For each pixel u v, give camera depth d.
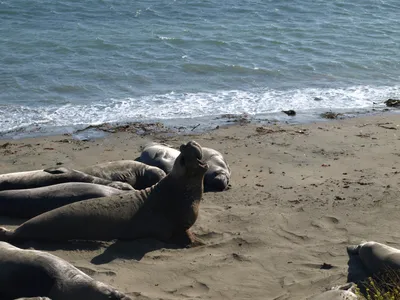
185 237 8.95
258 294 7.43
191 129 14.85
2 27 25.23
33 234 8.48
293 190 10.71
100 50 22.39
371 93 18.45
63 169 10.23
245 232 9.04
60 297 6.59
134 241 8.70
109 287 6.56
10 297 6.98
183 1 30.64
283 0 31.19
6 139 14.12
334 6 30.41
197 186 8.96
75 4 29.59
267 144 13.50
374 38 24.94
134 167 11.05
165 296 7.34
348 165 12.09
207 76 19.84
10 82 18.52
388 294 6.65
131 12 28.62
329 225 9.24
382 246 7.73
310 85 19.17
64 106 16.73
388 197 10.19
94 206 8.69
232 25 26.58
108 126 14.95
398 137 14.09
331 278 7.67
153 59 21.45
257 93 18.23
